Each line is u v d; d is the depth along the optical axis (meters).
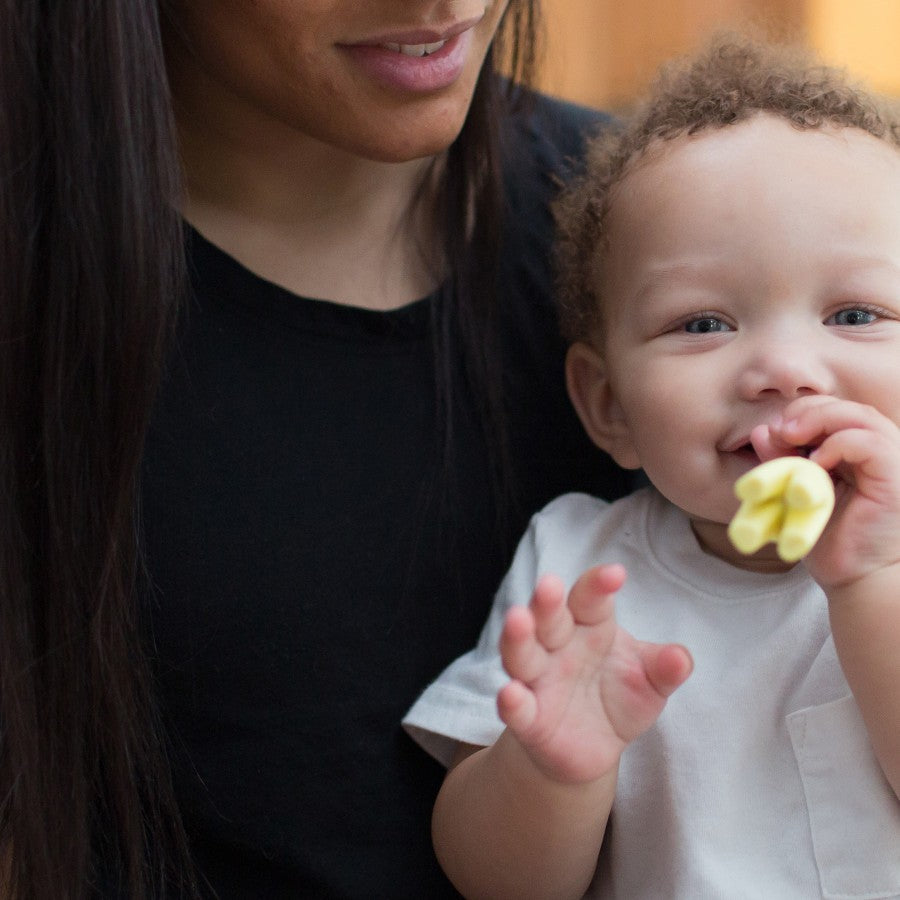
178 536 1.33
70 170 1.21
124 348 1.22
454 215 1.49
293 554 1.36
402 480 1.41
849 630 1.17
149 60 1.22
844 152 1.34
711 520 1.38
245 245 1.41
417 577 1.42
